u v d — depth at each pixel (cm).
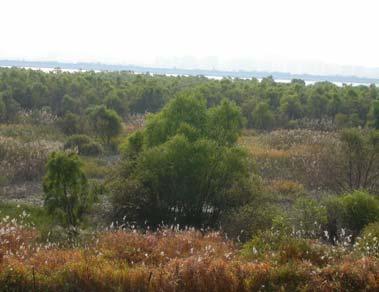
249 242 1134
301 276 846
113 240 1120
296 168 2148
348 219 1379
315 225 1339
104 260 921
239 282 825
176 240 1135
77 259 916
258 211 1348
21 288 780
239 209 1377
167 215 1511
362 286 830
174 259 916
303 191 1909
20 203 1620
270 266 878
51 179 1284
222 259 923
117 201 1497
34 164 2009
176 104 1636
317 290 812
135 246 1082
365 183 1845
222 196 1509
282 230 1171
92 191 1380
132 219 1491
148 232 1261
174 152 1466
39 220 1444
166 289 807
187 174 1474
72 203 1305
